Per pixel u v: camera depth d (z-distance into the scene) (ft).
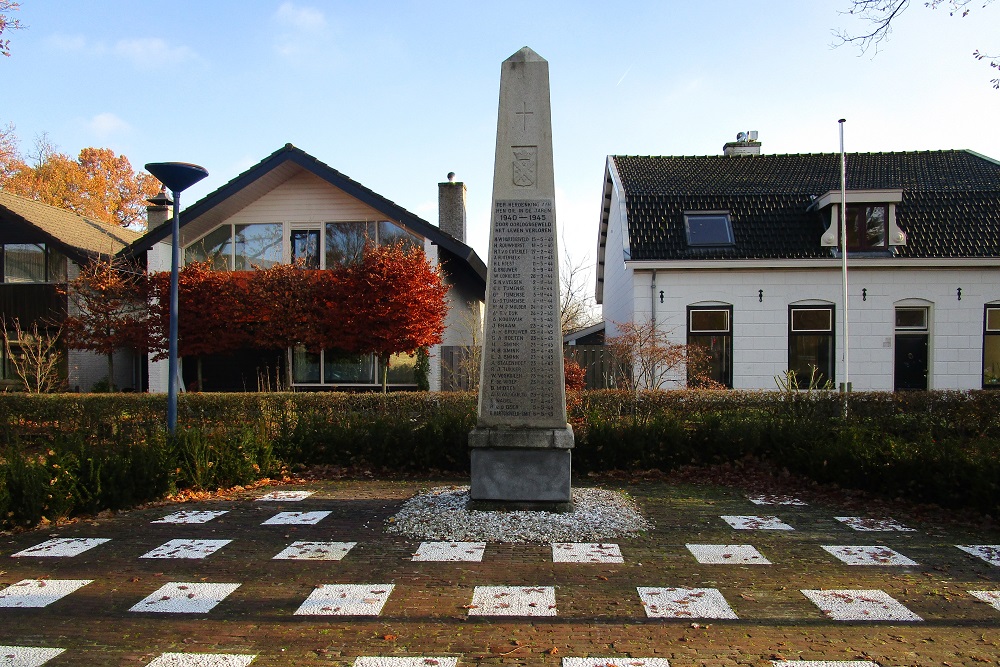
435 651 12.48
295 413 35.50
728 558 17.70
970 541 19.30
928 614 13.99
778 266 53.21
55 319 60.70
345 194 56.65
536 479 21.43
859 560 17.54
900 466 24.03
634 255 53.78
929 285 53.16
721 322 54.19
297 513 22.68
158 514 22.65
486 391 21.79
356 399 36.68
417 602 14.74
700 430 30.91
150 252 56.34
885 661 11.98
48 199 111.14
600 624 13.61
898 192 52.26
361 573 16.58
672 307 54.13
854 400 37.65
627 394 37.27
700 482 28.45
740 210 56.29
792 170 62.90
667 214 56.24
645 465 30.17
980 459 22.29
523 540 19.11
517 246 21.81
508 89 22.03
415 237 55.72
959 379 53.01
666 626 13.51
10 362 62.49
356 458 31.04
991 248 52.39
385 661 12.09
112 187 124.88
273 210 57.11
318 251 56.95
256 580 16.16
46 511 21.44
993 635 13.03
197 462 26.30
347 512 22.77
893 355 53.26
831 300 53.31
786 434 29.96
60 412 38.47
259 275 50.55
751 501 24.70
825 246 53.57
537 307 21.72
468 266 61.93
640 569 16.81
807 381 53.57
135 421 38.01
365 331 48.55
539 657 12.23
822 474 26.81
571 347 54.60
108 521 21.74
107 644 12.82
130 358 65.10
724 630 13.32
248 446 28.45
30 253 63.67
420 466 30.58
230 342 51.37
